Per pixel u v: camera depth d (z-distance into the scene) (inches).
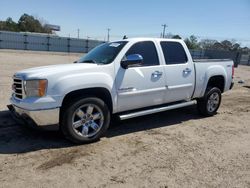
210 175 157.9
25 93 182.4
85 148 188.5
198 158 180.1
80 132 193.8
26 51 1781.5
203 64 266.7
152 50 228.5
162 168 163.8
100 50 230.5
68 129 186.4
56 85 179.8
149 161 172.4
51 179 146.6
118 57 207.6
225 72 291.3
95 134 198.7
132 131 229.1
